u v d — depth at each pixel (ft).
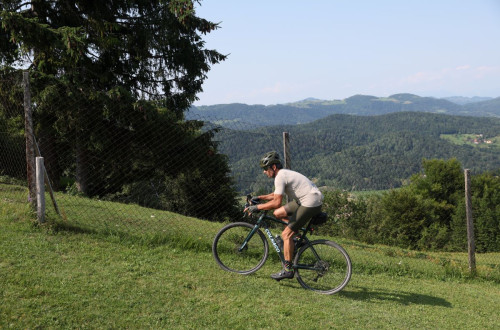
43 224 19.02
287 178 15.89
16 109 38.32
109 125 47.83
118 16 52.85
